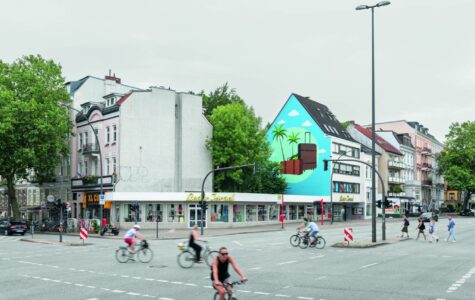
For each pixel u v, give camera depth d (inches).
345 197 3149.6
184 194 2172.7
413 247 1280.8
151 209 2162.9
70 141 2554.1
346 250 1181.7
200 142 2436.0
